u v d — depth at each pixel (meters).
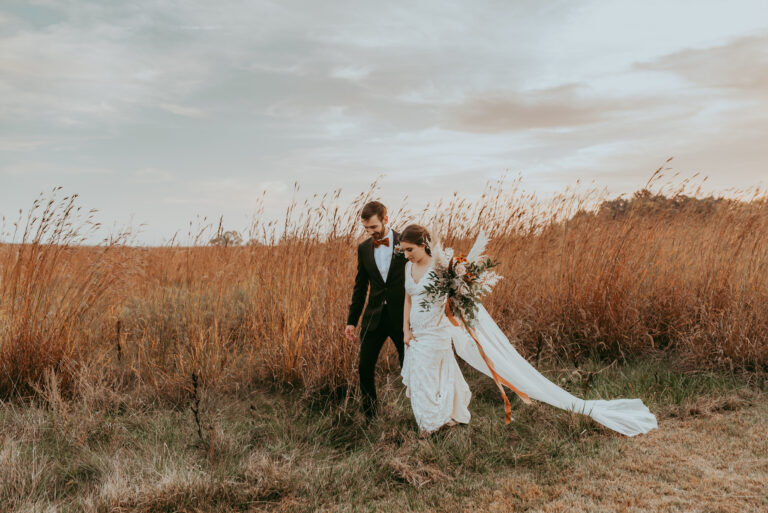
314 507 3.20
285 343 5.34
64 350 5.11
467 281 3.97
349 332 4.51
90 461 3.67
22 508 3.05
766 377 5.23
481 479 3.53
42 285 5.21
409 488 3.43
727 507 3.04
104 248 6.32
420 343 4.07
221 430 4.08
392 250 4.33
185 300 7.10
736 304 5.82
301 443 4.16
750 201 7.48
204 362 5.23
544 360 5.98
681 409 4.63
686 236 7.32
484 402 5.08
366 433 4.28
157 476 3.42
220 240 8.83
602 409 4.46
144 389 4.98
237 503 3.23
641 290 6.63
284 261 6.31
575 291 6.49
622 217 7.38
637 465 3.64
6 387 4.78
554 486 3.38
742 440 4.00
